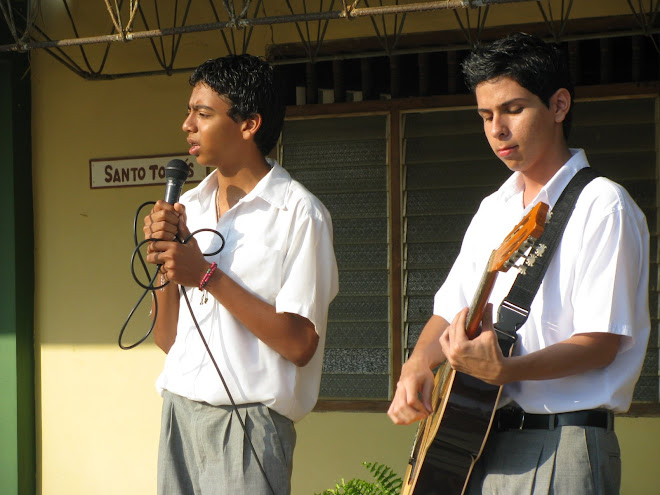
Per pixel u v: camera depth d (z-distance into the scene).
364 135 5.97
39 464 6.31
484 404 2.98
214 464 3.61
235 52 6.05
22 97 6.23
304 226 3.65
